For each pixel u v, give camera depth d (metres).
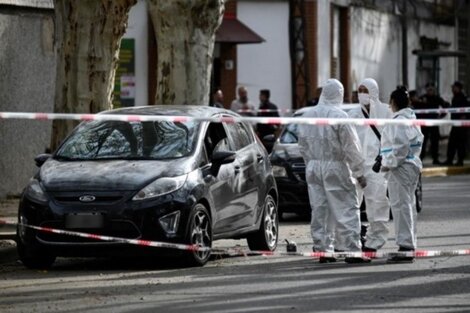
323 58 94.50
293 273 32.78
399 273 32.38
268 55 90.88
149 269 34.50
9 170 54.81
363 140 36.44
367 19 102.75
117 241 33.28
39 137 56.28
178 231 33.59
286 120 33.16
